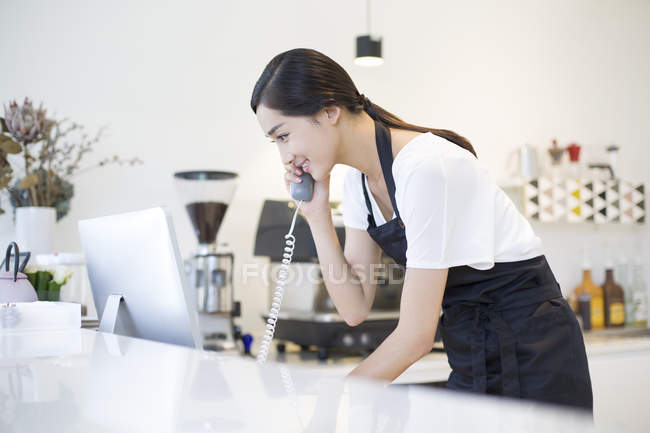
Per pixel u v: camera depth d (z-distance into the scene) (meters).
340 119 1.26
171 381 0.50
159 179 2.62
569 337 1.28
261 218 2.46
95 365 0.62
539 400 1.24
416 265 1.13
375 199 1.44
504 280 1.27
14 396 0.45
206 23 2.75
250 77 2.83
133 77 2.60
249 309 2.75
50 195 2.22
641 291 3.46
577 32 3.75
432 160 1.13
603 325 3.35
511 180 3.35
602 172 3.60
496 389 1.29
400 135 1.27
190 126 2.69
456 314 1.35
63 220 2.41
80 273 1.73
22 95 2.41
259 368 0.58
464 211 1.16
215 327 2.23
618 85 3.86
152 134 2.62
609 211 3.54
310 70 1.22
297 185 1.44
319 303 2.28
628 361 2.73
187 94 2.70
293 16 2.93
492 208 1.20
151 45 2.64
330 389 0.43
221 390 0.45
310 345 2.25
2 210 2.09
